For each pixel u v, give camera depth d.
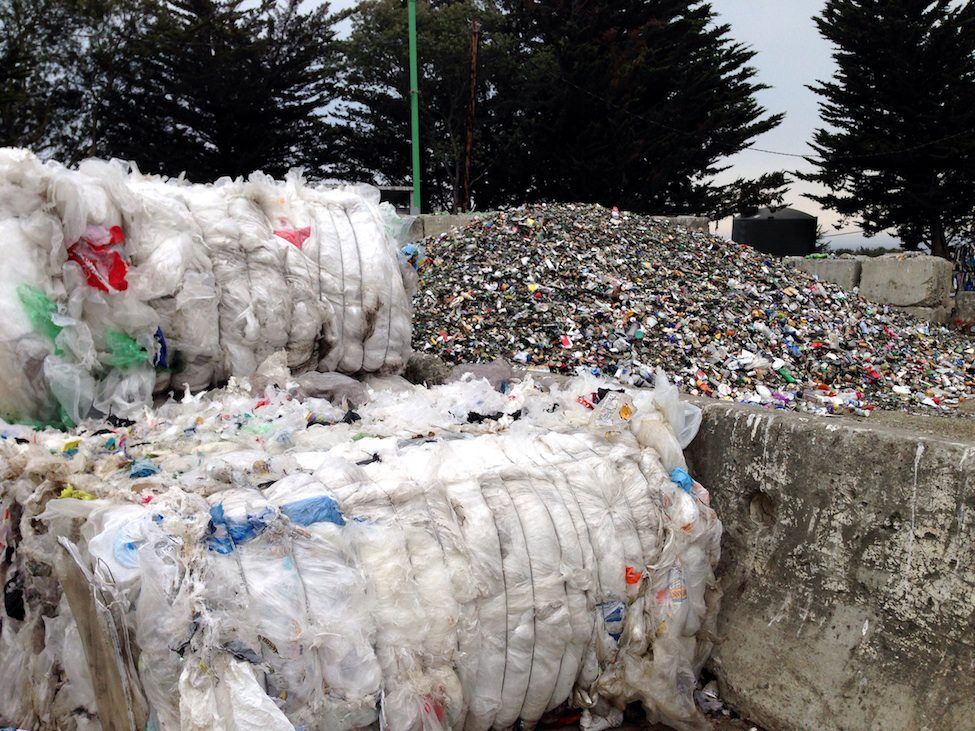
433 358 5.57
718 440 3.21
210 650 2.04
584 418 3.34
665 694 2.79
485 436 3.06
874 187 35.84
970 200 34.25
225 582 2.11
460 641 2.49
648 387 5.61
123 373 3.46
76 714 2.46
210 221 3.77
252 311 3.71
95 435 3.09
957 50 32.88
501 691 2.60
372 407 3.72
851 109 36.09
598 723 2.87
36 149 31.08
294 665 2.14
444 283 7.64
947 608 2.43
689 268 8.46
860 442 2.71
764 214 21.83
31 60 30.34
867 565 2.66
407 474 2.64
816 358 7.58
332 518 2.36
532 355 6.46
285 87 33.00
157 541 2.12
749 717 2.93
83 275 3.30
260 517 2.25
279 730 2.03
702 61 34.06
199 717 1.99
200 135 32.72
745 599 3.05
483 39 37.66
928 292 12.61
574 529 2.71
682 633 2.86
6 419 3.22
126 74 31.88
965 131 32.47
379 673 2.28
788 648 2.85
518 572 2.58
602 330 6.85
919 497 2.53
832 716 2.65
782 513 2.95
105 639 2.22
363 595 2.29
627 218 9.52
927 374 8.19
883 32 33.03
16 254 3.13
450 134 35.91
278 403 3.52
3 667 2.55
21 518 2.61
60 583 2.39
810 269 13.63
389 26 37.19
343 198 4.45
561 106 33.22
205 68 30.97
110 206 3.39
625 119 32.84
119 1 32.19
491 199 36.75
